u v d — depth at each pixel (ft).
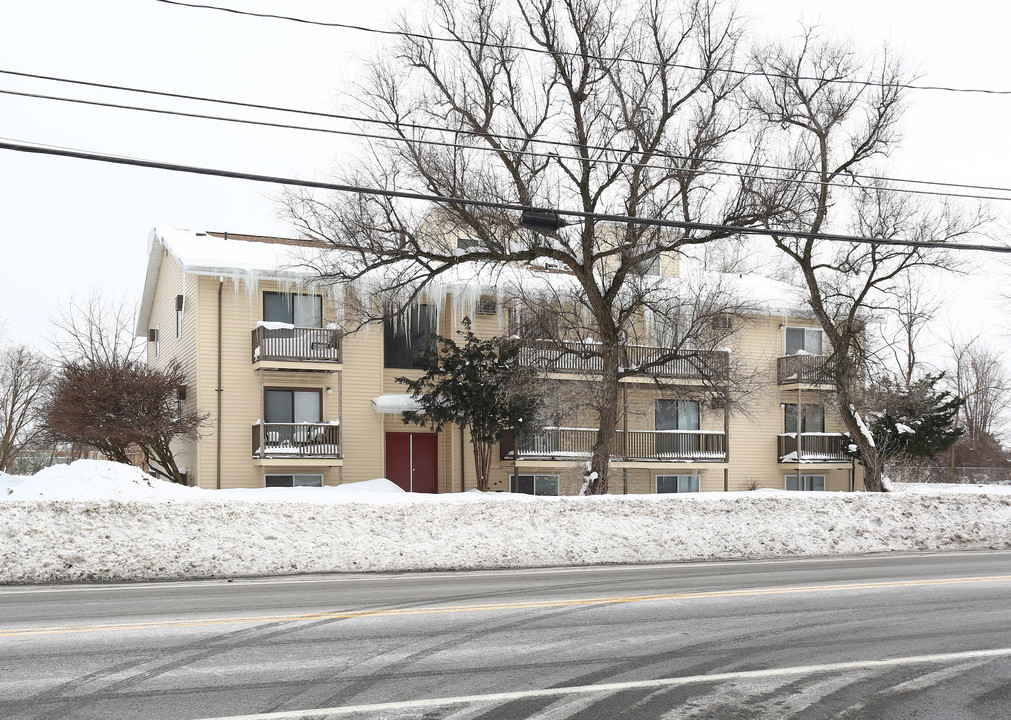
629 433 99.55
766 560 53.06
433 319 93.81
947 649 26.45
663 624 29.78
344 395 90.12
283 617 30.50
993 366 188.75
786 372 107.76
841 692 21.83
